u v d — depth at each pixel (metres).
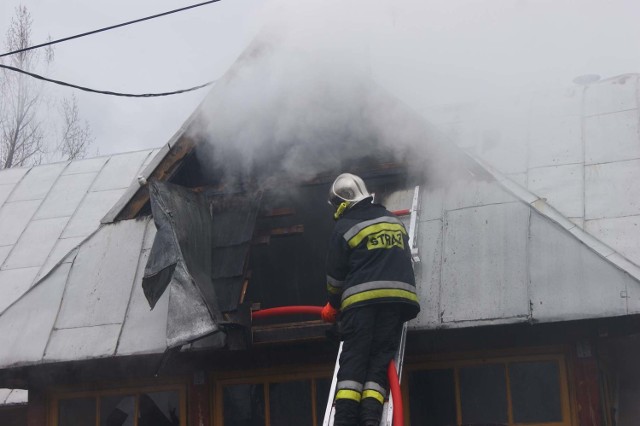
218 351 5.56
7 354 5.26
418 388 5.21
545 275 4.56
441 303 4.70
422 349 5.22
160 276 5.02
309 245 5.71
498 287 4.64
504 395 5.01
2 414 7.77
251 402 5.64
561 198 5.11
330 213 5.69
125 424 5.84
